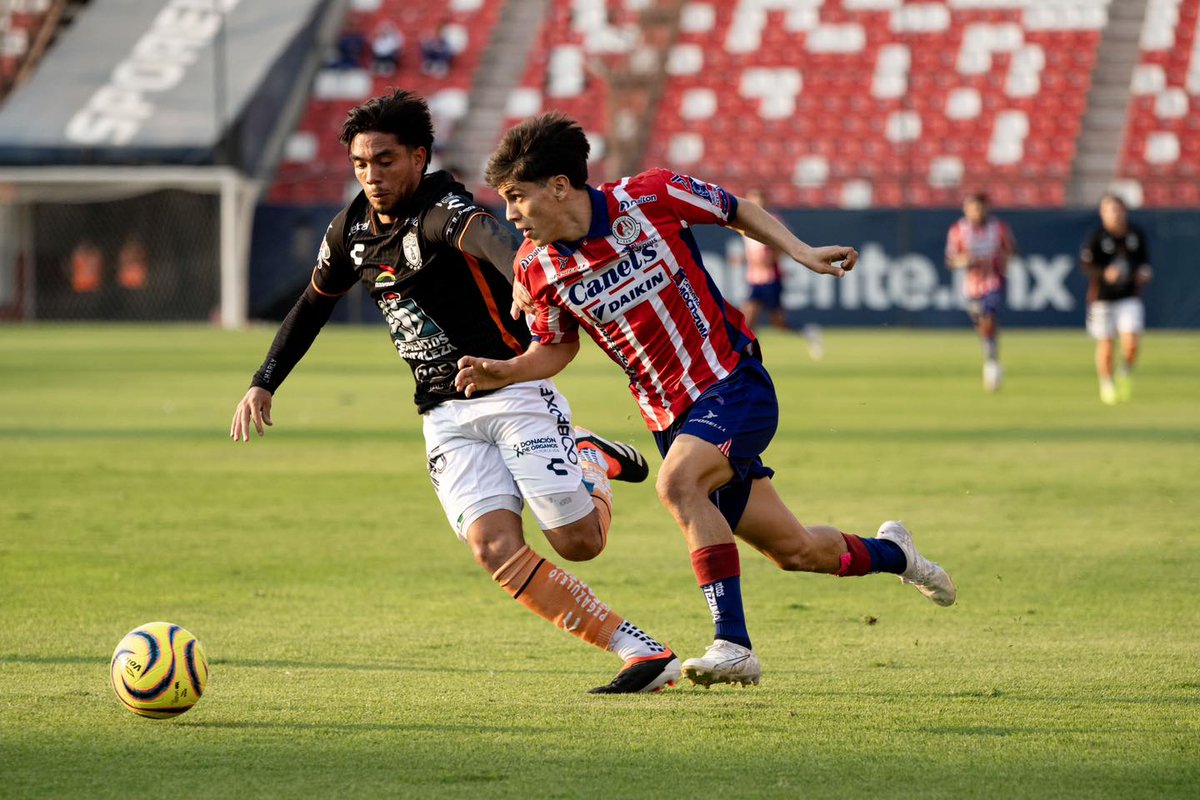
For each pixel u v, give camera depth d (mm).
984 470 40094
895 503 34219
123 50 125562
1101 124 126062
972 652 19891
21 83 125125
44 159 115125
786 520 18438
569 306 17156
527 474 18141
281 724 15945
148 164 114938
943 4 134875
